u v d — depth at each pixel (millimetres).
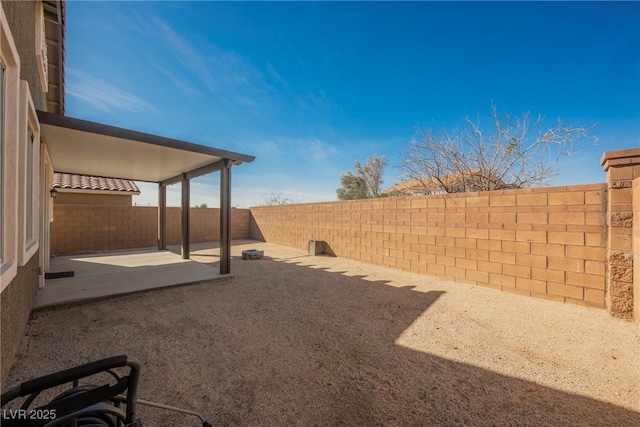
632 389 2213
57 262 7430
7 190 1896
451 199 5727
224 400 2064
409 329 3396
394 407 2010
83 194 11680
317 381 2324
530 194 4586
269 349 2875
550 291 4367
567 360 2664
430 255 6129
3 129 1838
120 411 1310
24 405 1211
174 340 3045
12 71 1887
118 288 4812
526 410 1979
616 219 3711
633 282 3572
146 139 4621
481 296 4688
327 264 7703
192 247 11430
